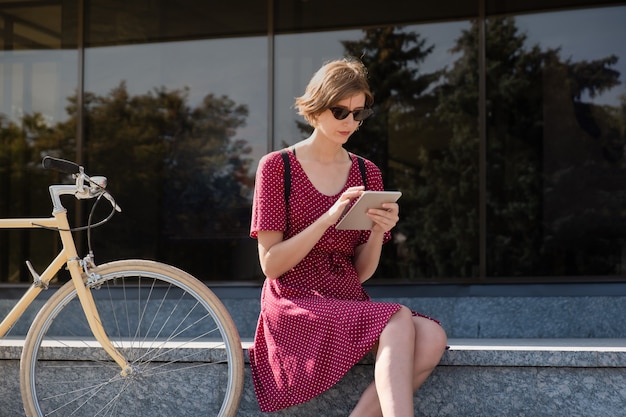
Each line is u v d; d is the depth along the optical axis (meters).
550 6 5.69
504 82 5.74
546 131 5.68
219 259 5.89
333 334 3.14
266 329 3.32
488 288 5.47
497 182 5.73
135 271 3.44
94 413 3.70
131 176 6.00
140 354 3.64
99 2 6.04
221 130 5.95
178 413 3.64
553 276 5.64
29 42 6.06
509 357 3.47
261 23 5.92
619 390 3.44
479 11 5.75
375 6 5.85
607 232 5.60
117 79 6.03
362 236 3.44
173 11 6.00
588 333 5.18
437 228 5.78
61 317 5.39
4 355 3.72
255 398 3.53
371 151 5.86
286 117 5.89
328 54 5.88
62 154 6.03
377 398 3.11
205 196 5.94
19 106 6.06
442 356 3.50
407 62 5.83
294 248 3.15
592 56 5.64
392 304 3.16
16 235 5.94
